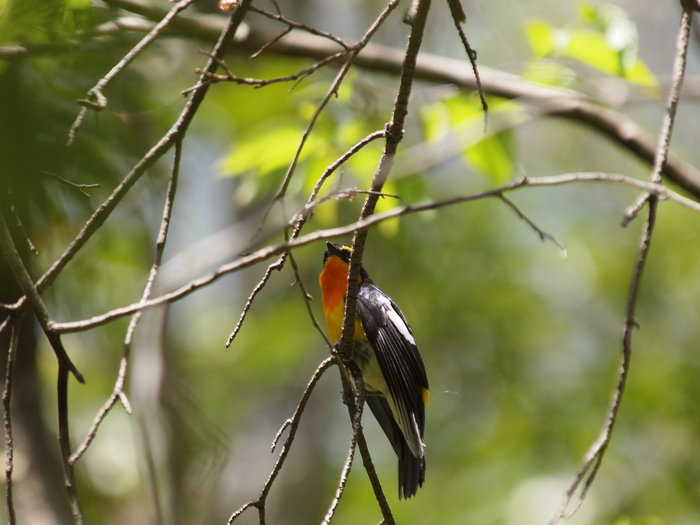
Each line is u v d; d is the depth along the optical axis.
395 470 18.47
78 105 4.77
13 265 5.09
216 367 18.41
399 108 5.40
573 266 19.42
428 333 18.39
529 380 18.25
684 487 15.26
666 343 18.12
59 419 5.29
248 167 10.84
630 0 20.66
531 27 10.62
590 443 16.38
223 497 16.78
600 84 10.79
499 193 4.82
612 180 5.00
